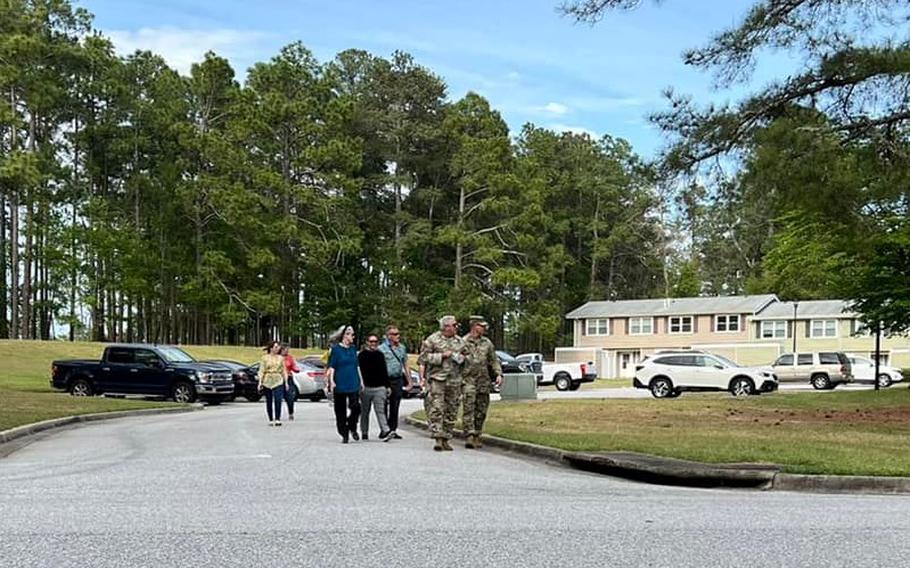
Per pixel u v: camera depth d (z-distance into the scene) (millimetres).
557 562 6258
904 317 29172
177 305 66125
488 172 64688
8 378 39469
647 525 7770
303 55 65875
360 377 15977
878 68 17125
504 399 28172
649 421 19078
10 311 65500
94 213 59156
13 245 58719
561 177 81562
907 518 8344
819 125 17219
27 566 6008
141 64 64562
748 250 90812
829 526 7832
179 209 62062
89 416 21859
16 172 38344
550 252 73688
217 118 63750
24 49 40562
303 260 62938
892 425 18172
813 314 64000
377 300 66250
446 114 69875
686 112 19062
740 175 18438
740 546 6883
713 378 33844
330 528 7410
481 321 15445
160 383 30281
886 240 21266
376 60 71938
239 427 19438
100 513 8062
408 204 71688
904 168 16797
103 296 63750
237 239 60719
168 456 13266
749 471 11117
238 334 73062
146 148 62844
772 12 17859
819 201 16422
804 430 16828
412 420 20797
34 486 9930
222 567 6016
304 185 61031
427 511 8367
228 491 9570
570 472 12391
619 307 73312
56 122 62125
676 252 94750
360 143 63062
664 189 19594
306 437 16750
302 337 69000
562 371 42344
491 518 8023
